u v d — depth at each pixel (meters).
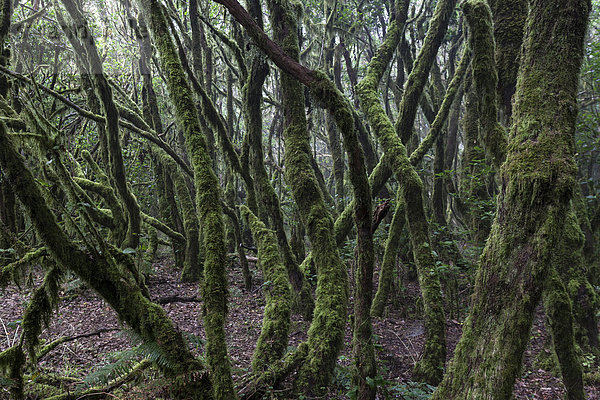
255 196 6.88
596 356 5.01
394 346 5.27
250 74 5.38
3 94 5.29
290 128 4.35
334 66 11.71
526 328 2.24
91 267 2.15
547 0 2.46
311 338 3.51
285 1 4.55
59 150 2.27
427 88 10.00
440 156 9.05
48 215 2.08
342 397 3.54
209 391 2.12
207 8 9.48
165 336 2.15
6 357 2.34
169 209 9.48
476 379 2.33
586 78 9.48
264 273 4.53
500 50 4.16
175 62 2.99
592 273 6.58
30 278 2.61
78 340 4.73
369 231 2.81
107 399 2.70
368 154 8.31
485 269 2.45
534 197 2.27
